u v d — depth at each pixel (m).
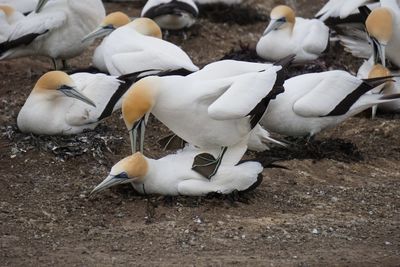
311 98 15.52
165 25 23.02
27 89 19.27
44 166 14.98
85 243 12.33
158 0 22.61
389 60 20.08
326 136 17.66
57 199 13.87
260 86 13.64
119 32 18.12
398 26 19.12
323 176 15.41
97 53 18.86
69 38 19.22
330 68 21.08
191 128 13.80
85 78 16.05
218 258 11.80
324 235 12.88
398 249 12.38
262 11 26.20
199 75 13.94
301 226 13.17
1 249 12.04
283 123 15.71
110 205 13.60
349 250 12.28
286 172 15.34
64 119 15.58
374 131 17.81
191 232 12.71
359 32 20.94
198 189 13.56
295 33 20.83
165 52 17.39
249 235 12.71
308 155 16.00
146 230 12.77
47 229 12.80
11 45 19.06
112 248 12.14
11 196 13.95
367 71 19.22
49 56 19.59
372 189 15.00
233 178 13.64
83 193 14.06
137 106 13.53
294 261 11.74
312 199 14.37
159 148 16.25
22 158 15.17
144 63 17.30
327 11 21.98
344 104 15.70
